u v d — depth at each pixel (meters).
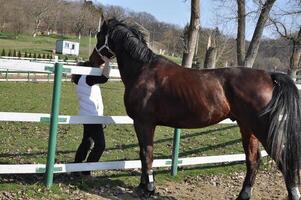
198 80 5.69
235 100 5.53
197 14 11.84
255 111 5.41
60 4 87.94
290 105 5.28
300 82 18.72
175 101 5.70
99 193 5.97
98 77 6.18
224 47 30.59
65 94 19.09
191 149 9.32
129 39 6.01
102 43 6.30
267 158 8.84
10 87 20.58
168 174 7.20
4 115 5.64
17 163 7.01
